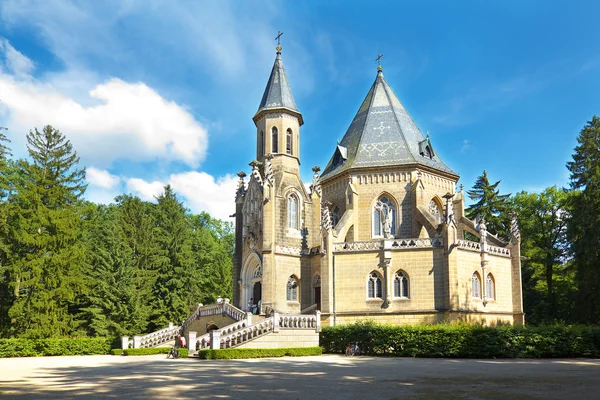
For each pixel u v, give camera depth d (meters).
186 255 68.69
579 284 54.72
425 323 45.72
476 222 58.59
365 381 22.17
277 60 60.91
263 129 58.31
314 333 42.22
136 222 67.62
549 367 29.31
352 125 62.31
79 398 17.52
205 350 36.84
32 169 55.03
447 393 18.42
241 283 55.44
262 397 17.42
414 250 47.12
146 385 21.08
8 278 52.31
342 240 51.12
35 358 43.97
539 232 73.06
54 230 52.88
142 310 60.03
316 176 57.34
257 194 55.25
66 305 54.97
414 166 53.75
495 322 49.56
